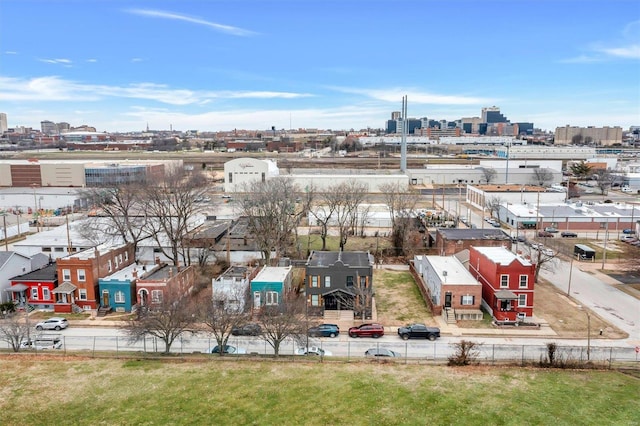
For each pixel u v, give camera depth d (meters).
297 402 34.31
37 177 160.50
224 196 144.38
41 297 58.69
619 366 41.28
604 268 74.06
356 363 41.56
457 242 75.38
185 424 31.67
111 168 159.62
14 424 31.94
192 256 76.06
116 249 64.75
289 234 89.31
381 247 86.50
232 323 47.47
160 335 47.09
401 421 31.75
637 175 170.00
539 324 52.47
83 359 42.41
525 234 96.56
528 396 34.94
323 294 57.50
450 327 52.53
